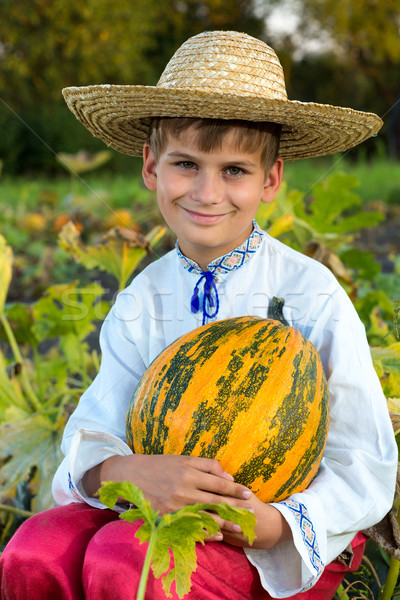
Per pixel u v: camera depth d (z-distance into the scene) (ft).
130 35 64.80
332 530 5.59
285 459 5.29
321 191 11.28
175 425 5.28
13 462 9.11
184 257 6.61
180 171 6.13
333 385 6.06
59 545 5.47
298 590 5.43
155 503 5.16
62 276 22.47
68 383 12.90
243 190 6.11
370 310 11.03
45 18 60.95
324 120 6.24
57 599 5.48
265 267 6.57
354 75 87.61
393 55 80.64
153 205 26.04
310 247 10.30
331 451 6.04
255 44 6.27
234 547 5.48
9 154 58.08
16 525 9.16
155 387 5.48
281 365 5.38
